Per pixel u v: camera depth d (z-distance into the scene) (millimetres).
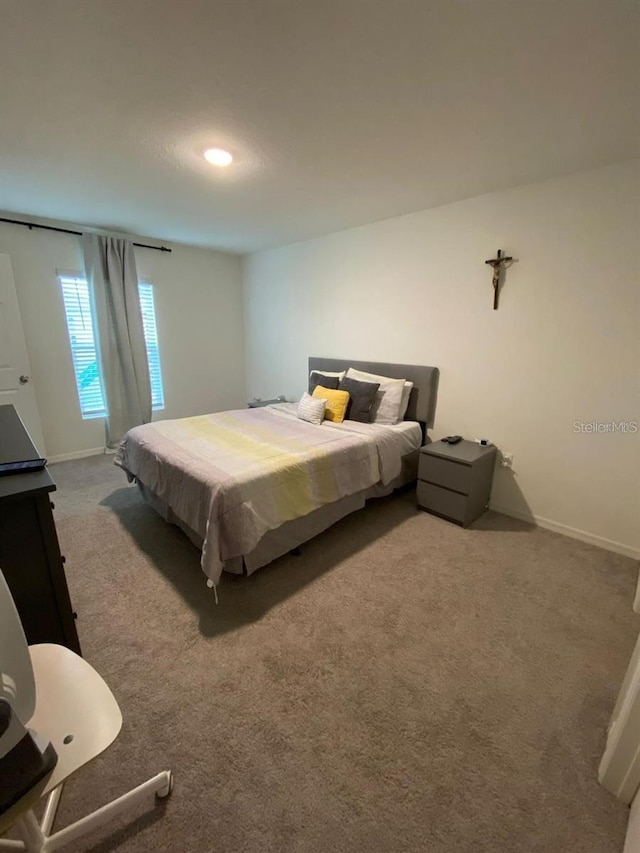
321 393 3303
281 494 2047
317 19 1131
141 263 4039
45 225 3322
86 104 1572
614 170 2070
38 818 1027
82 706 838
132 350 3965
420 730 1267
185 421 3045
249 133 1806
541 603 1884
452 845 978
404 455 2994
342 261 3656
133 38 1209
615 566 2199
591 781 1125
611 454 2305
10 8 1082
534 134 1792
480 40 1213
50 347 3580
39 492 1173
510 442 2730
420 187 2463
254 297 4820
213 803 1061
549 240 2350
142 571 2088
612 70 1348
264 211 3008
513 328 2594
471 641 1644
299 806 1056
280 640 1632
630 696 1016
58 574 1293
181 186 2479
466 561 2230
